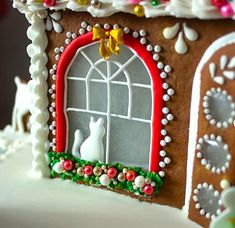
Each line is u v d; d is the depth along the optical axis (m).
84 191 0.32
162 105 0.29
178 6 0.26
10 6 0.54
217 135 0.26
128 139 0.31
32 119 0.34
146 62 0.29
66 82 0.32
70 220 0.29
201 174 0.28
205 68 0.26
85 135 0.33
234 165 0.26
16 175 0.35
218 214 0.27
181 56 0.28
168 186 0.30
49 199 0.31
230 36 0.26
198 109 0.27
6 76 0.57
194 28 0.27
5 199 0.31
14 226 0.28
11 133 0.42
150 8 0.27
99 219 0.29
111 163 0.32
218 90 0.26
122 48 0.29
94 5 0.28
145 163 0.31
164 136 0.29
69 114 0.33
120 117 0.31
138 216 0.29
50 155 0.34
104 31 0.29
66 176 0.34
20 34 0.55
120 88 0.30
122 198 0.31
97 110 0.32
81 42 0.31
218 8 0.25
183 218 0.29
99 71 0.31
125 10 0.28
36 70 0.32
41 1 0.31
